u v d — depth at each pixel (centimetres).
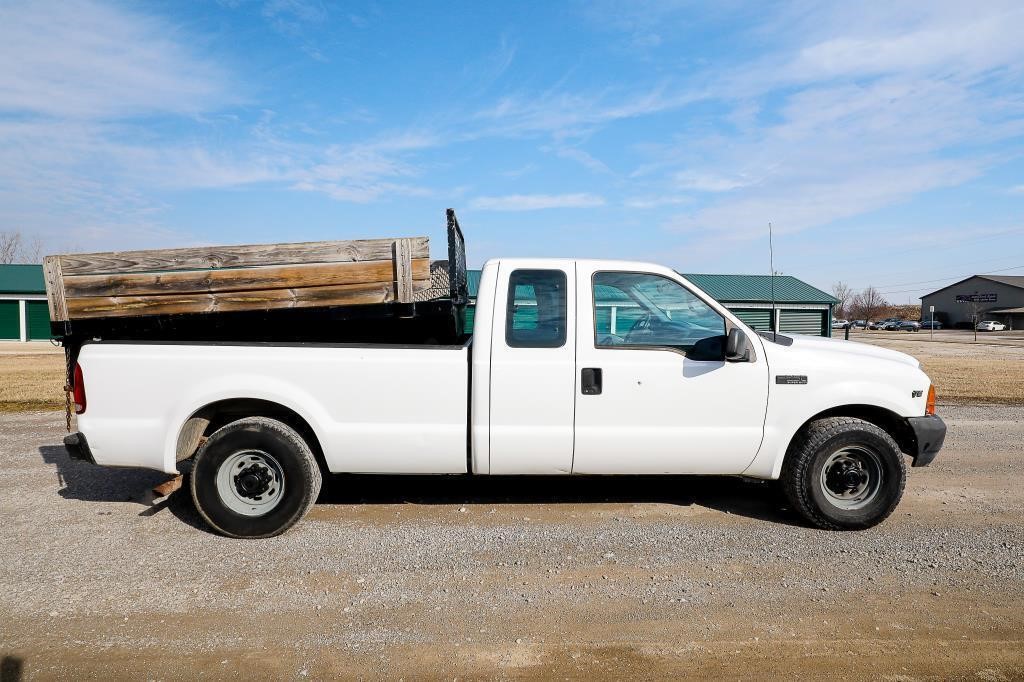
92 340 456
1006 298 8200
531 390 448
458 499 532
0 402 1080
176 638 315
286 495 443
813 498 457
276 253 446
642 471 462
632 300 464
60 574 388
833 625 330
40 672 285
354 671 288
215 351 446
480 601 356
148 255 443
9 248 5109
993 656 301
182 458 457
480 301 453
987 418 980
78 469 632
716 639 316
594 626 329
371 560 411
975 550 430
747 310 2859
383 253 448
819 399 459
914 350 3366
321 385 448
